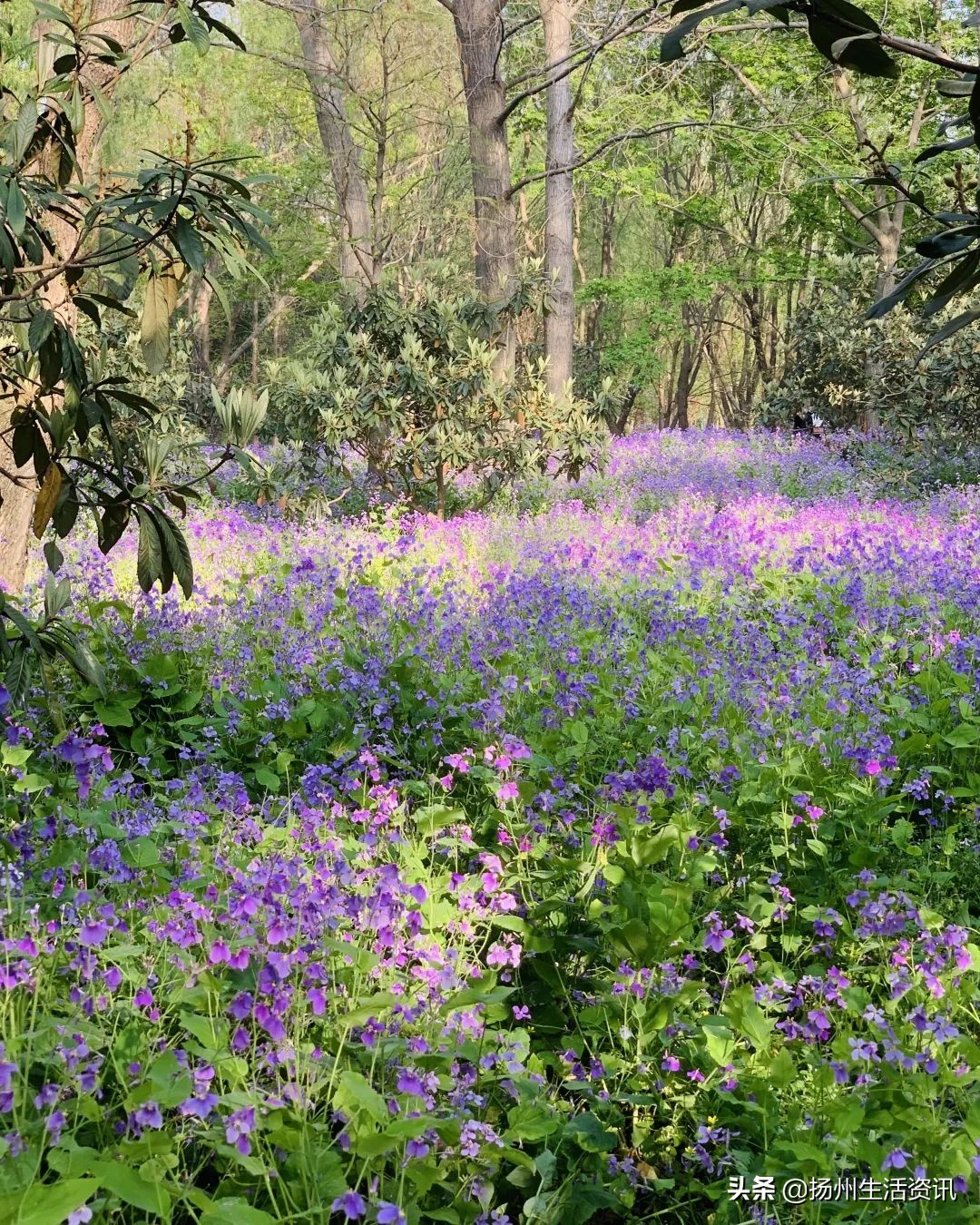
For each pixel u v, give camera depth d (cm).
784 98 2405
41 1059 230
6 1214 184
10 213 300
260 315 3522
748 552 940
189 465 1395
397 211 2202
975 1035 324
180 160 332
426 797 457
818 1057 304
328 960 294
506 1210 276
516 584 798
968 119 191
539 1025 332
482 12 1684
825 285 2409
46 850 344
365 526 1209
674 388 4638
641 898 341
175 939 275
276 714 513
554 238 1800
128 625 604
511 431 1277
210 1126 239
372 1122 233
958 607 770
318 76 1920
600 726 539
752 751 500
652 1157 287
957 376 1684
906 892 396
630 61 2177
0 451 539
